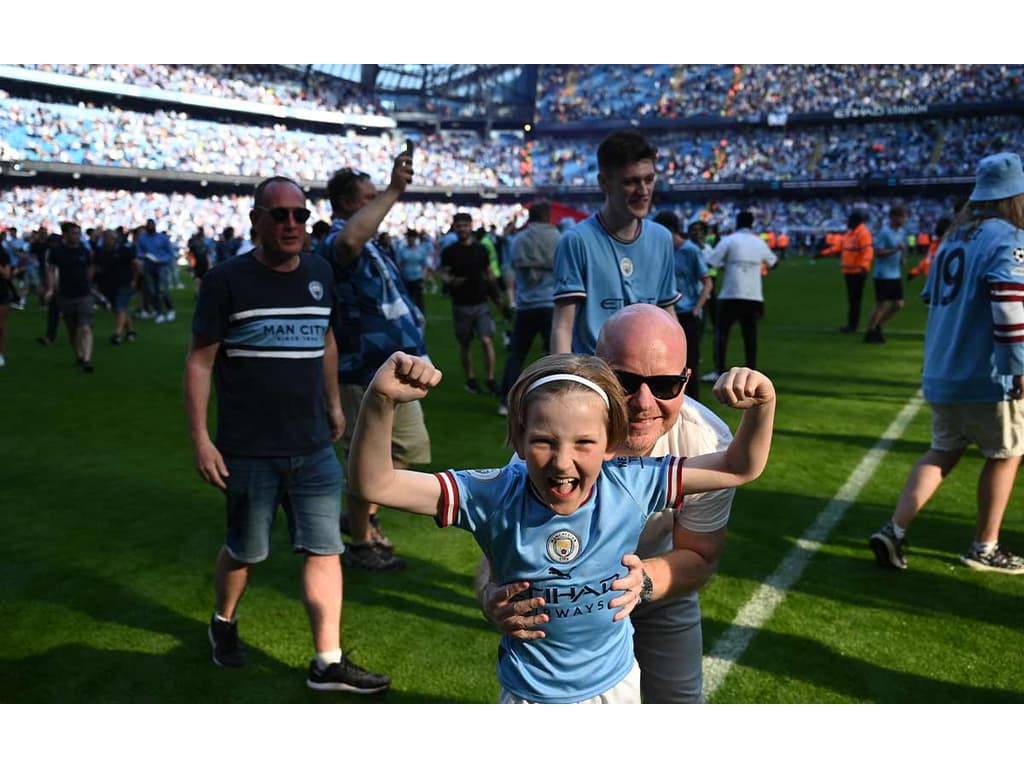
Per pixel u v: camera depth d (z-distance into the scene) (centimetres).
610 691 191
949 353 416
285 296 323
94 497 575
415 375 161
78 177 3866
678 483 183
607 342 201
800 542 477
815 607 393
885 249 1233
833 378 981
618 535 179
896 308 1262
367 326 437
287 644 369
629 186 307
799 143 4956
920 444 692
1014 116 4581
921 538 480
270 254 321
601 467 183
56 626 385
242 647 358
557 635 184
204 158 4300
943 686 324
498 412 823
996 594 406
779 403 847
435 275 2989
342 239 417
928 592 409
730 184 4878
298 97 4884
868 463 637
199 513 543
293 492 332
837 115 4791
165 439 738
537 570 178
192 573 446
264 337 320
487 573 206
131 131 4088
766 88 5038
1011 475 425
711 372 985
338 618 332
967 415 416
